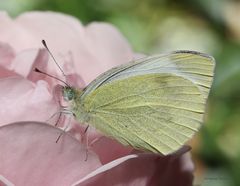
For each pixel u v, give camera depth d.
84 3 0.28
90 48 0.18
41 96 0.14
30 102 0.14
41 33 0.18
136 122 0.17
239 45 0.28
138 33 0.30
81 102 0.16
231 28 0.31
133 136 0.17
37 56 0.16
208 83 0.17
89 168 0.14
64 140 0.13
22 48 0.18
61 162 0.14
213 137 0.25
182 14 0.32
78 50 0.18
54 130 0.13
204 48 0.31
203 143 0.25
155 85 0.17
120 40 0.18
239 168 0.24
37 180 0.14
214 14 0.31
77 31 0.18
